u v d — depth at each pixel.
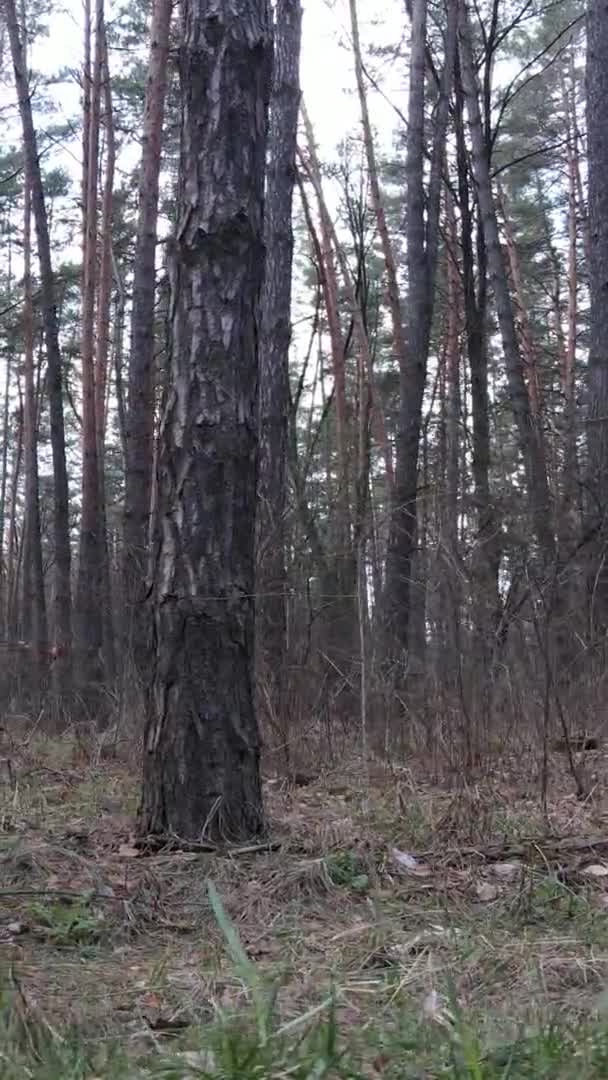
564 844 4.82
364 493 8.20
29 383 18.45
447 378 19.97
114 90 19.83
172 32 14.97
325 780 6.57
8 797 6.18
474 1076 2.33
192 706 5.06
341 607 7.42
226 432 5.14
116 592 9.88
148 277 12.29
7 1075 2.55
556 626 6.13
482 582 6.42
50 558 29.75
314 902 4.24
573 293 22.47
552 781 6.00
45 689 11.36
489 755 6.21
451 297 18.89
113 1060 2.64
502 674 6.36
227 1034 2.62
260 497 7.77
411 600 8.10
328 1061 2.46
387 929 3.82
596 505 7.07
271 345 10.14
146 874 4.40
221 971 3.43
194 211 5.20
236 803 5.05
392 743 6.84
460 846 4.93
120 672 8.65
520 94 20.97
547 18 19.89
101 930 3.85
